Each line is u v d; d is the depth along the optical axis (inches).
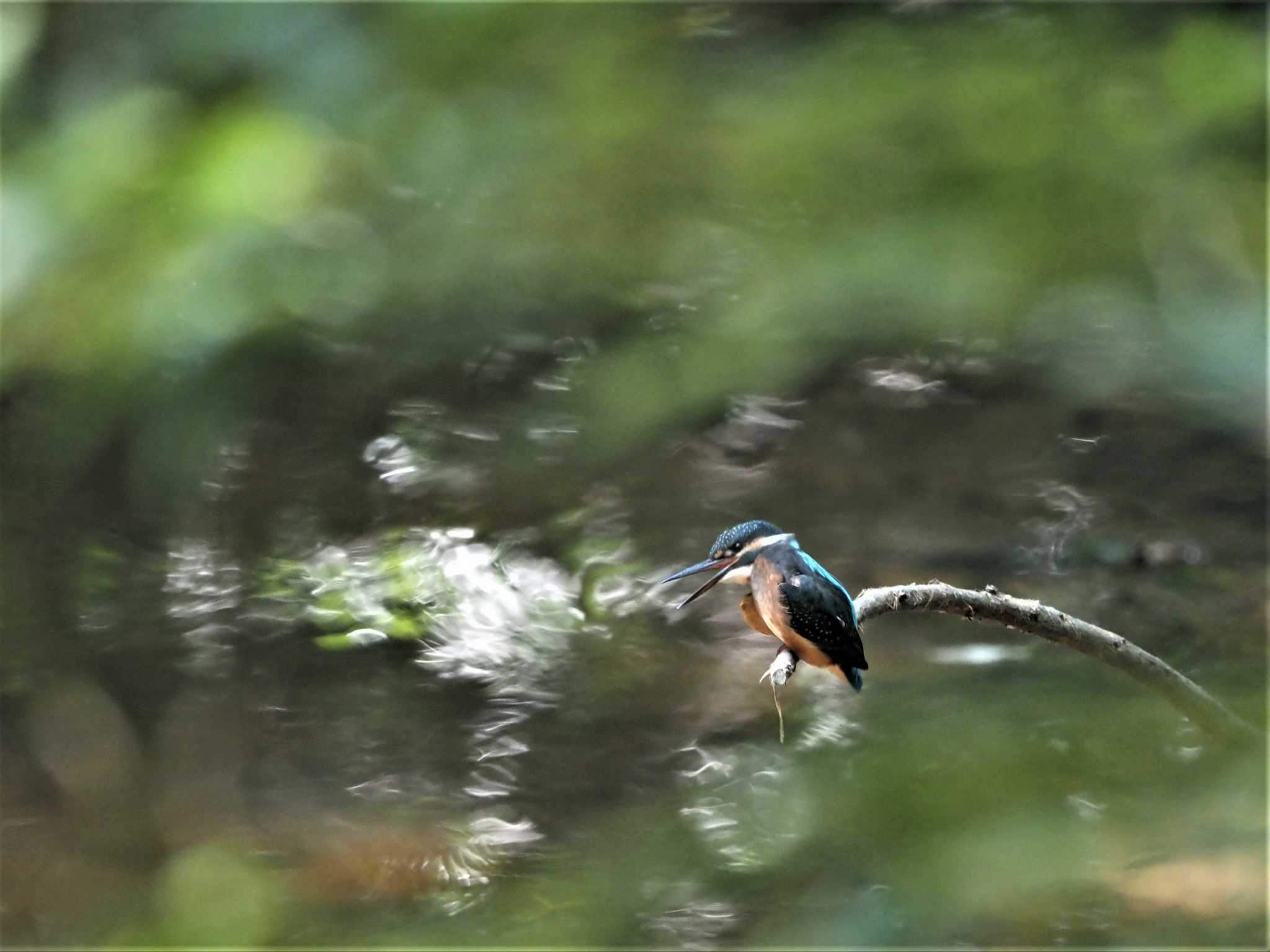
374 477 438.3
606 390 484.7
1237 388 470.3
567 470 440.5
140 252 443.2
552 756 268.5
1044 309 504.1
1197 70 537.0
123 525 419.5
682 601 356.5
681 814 244.2
